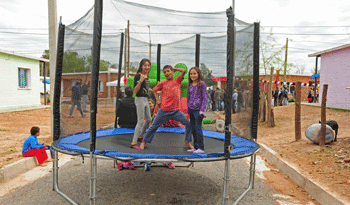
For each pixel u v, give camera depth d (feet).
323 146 17.75
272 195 11.36
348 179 11.29
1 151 17.07
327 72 46.75
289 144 20.26
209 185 12.73
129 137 15.29
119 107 18.58
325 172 12.57
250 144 11.49
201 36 19.15
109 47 17.99
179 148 12.10
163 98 12.05
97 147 11.85
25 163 14.62
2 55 42.42
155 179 13.46
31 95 50.78
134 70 21.12
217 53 17.85
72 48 11.68
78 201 10.44
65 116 12.19
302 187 12.19
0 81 42.11
